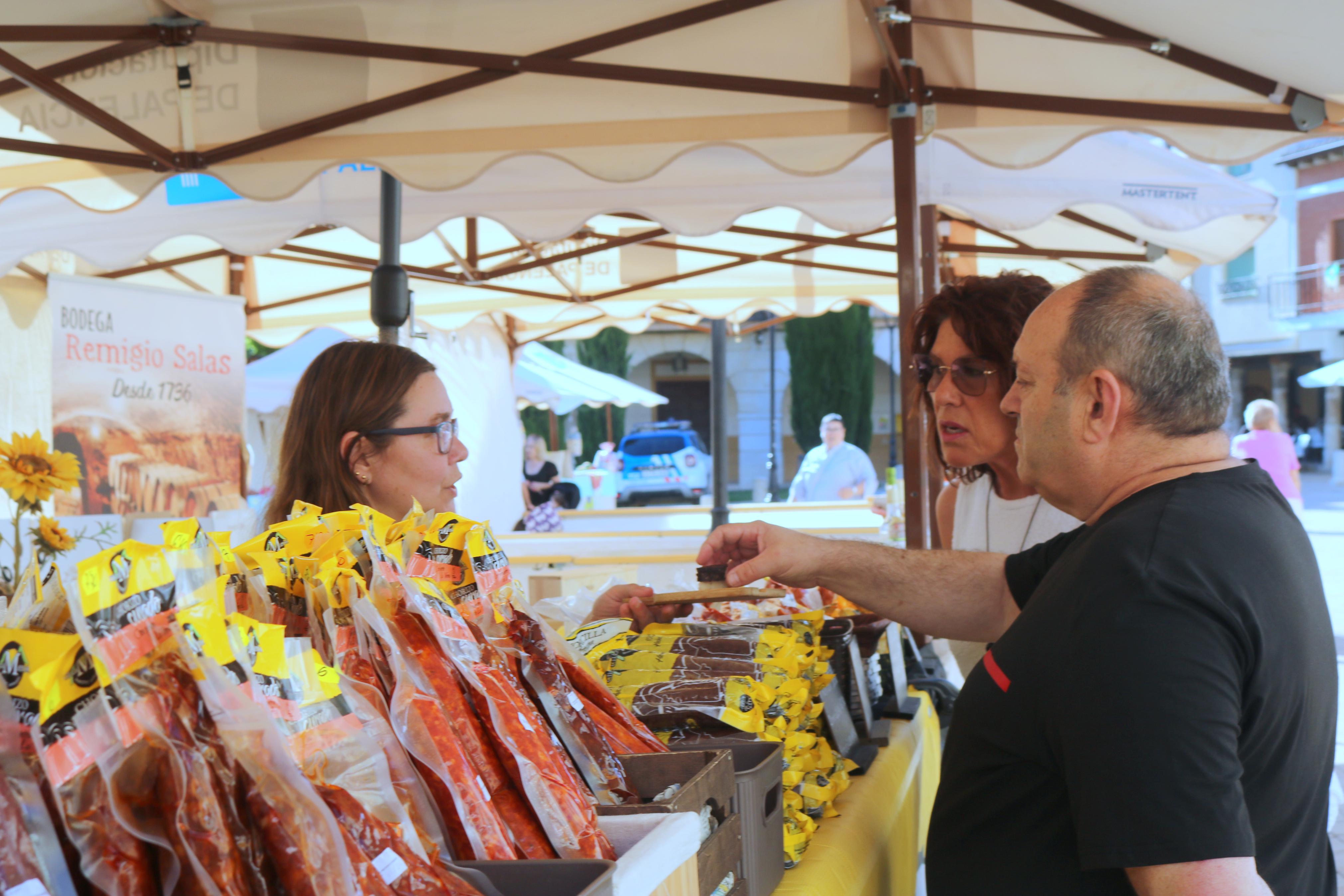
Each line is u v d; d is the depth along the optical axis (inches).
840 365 1077.8
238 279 247.4
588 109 116.9
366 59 114.0
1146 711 37.9
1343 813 154.3
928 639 116.3
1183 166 156.3
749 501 1121.4
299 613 36.4
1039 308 51.7
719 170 156.3
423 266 251.9
